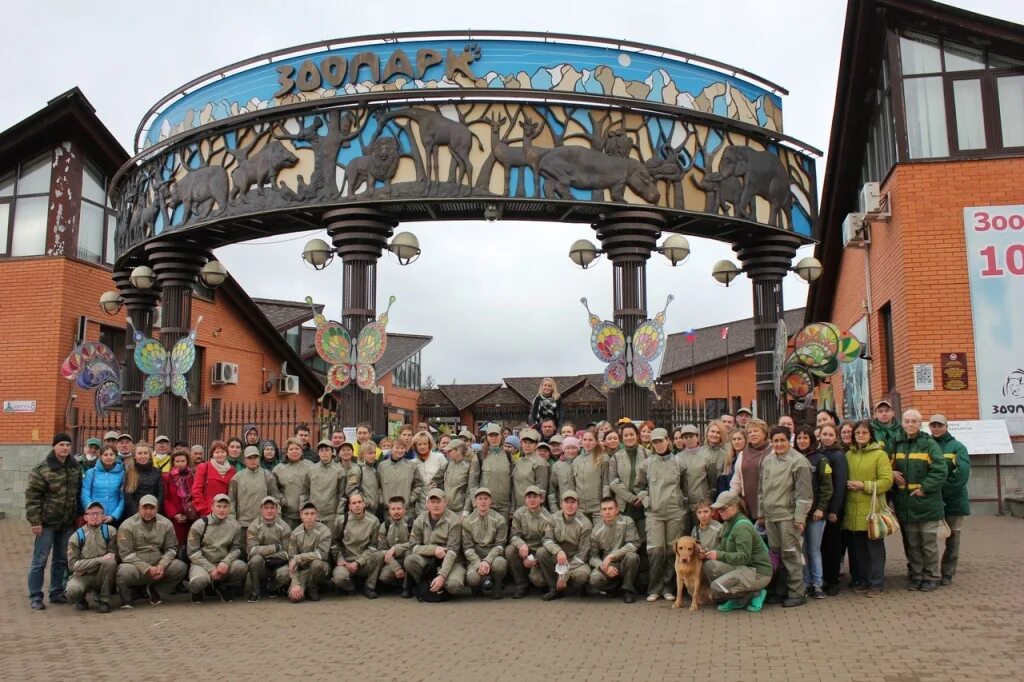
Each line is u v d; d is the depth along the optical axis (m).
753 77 16.03
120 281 18.61
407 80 14.73
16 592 11.08
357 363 14.46
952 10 15.35
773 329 16.27
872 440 9.73
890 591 9.65
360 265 14.73
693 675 6.75
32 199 20.36
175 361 16.41
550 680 6.73
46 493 10.21
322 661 7.48
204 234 16.47
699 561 9.38
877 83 17.09
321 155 14.85
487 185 14.39
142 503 10.16
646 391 14.62
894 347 16.42
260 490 10.74
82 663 7.57
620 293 14.82
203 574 10.16
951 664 6.75
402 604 10.07
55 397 19.33
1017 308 14.95
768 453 9.63
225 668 7.32
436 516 10.31
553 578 10.14
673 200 15.04
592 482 10.46
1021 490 14.73
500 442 11.17
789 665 6.93
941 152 15.63
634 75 14.99
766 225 15.91
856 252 19.36
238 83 15.68
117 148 21.00
